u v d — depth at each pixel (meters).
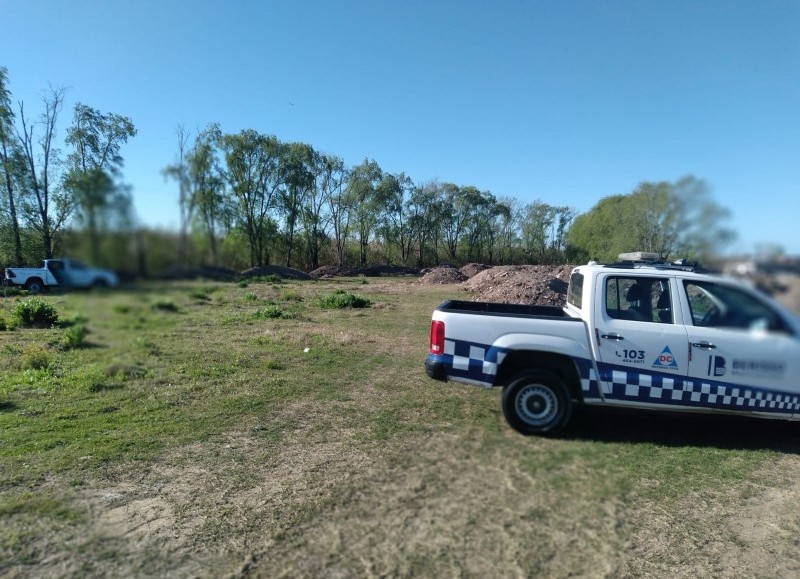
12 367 8.08
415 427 5.43
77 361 8.20
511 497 3.85
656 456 4.63
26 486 4.04
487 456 4.62
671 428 5.40
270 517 3.59
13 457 4.59
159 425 5.49
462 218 58.62
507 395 5.10
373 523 3.49
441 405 6.23
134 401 6.33
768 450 4.80
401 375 7.79
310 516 3.60
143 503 3.80
